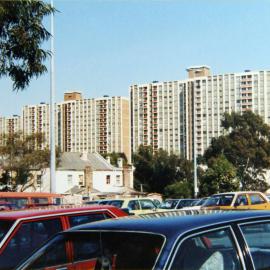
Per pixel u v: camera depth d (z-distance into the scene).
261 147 80.31
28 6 11.66
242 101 97.56
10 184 56.47
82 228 5.05
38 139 57.22
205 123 98.00
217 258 4.57
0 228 6.64
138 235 4.54
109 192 71.25
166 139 102.44
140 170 93.56
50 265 5.13
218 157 72.88
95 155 78.62
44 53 12.05
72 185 72.69
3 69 11.83
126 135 112.56
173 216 4.94
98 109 112.75
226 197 25.00
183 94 101.12
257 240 5.01
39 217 6.91
